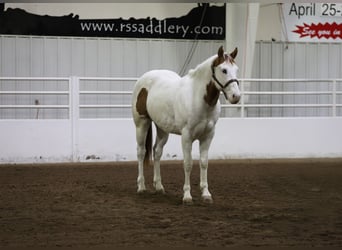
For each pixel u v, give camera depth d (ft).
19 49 55.98
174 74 30.50
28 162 45.11
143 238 20.59
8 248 19.19
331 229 22.29
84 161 45.91
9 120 44.83
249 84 54.95
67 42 56.95
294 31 61.93
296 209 26.55
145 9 58.80
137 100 31.12
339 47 62.90
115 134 46.34
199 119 26.76
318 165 44.19
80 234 21.29
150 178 37.29
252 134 48.47
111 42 57.93
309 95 61.67
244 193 31.32
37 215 24.91
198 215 24.84
